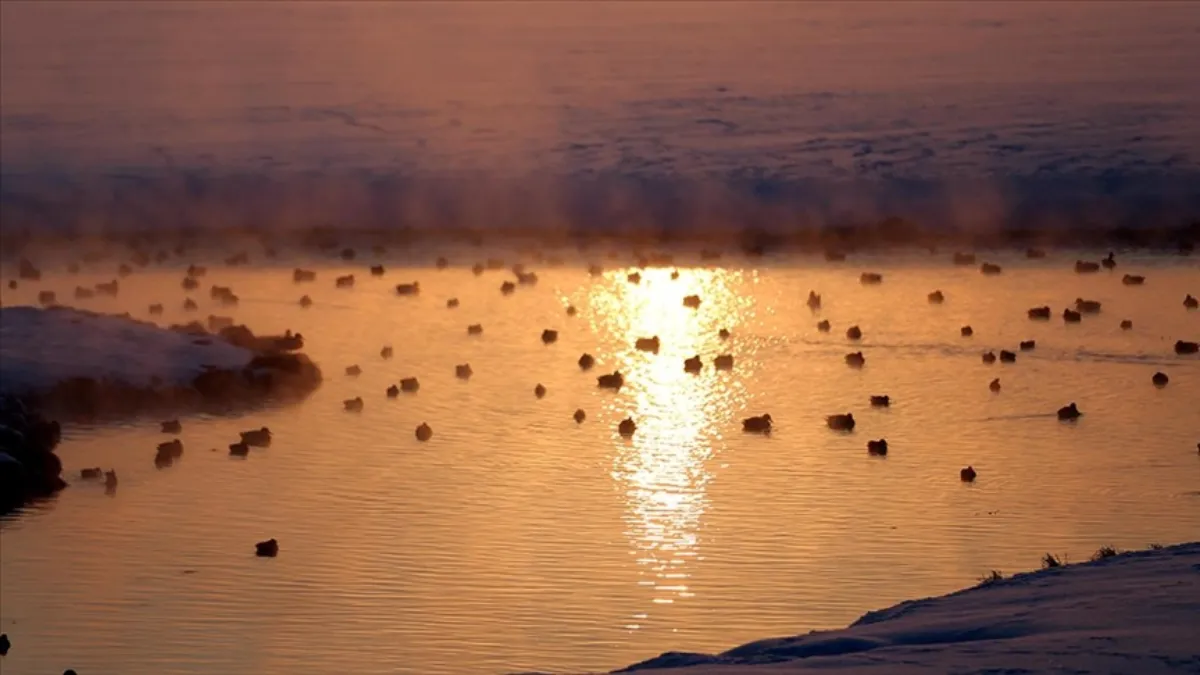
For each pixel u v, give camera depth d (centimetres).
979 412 11950
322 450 11694
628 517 9594
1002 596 6025
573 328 15862
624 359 14450
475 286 18312
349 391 13662
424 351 15038
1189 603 5562
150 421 12875
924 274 17712
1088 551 8494
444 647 7475
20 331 14600
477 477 10725
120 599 8381
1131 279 16325
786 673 4856
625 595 8131
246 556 9081
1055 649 5009
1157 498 9550
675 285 17938
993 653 5012
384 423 12481
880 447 10906
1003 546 8694
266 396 13488
